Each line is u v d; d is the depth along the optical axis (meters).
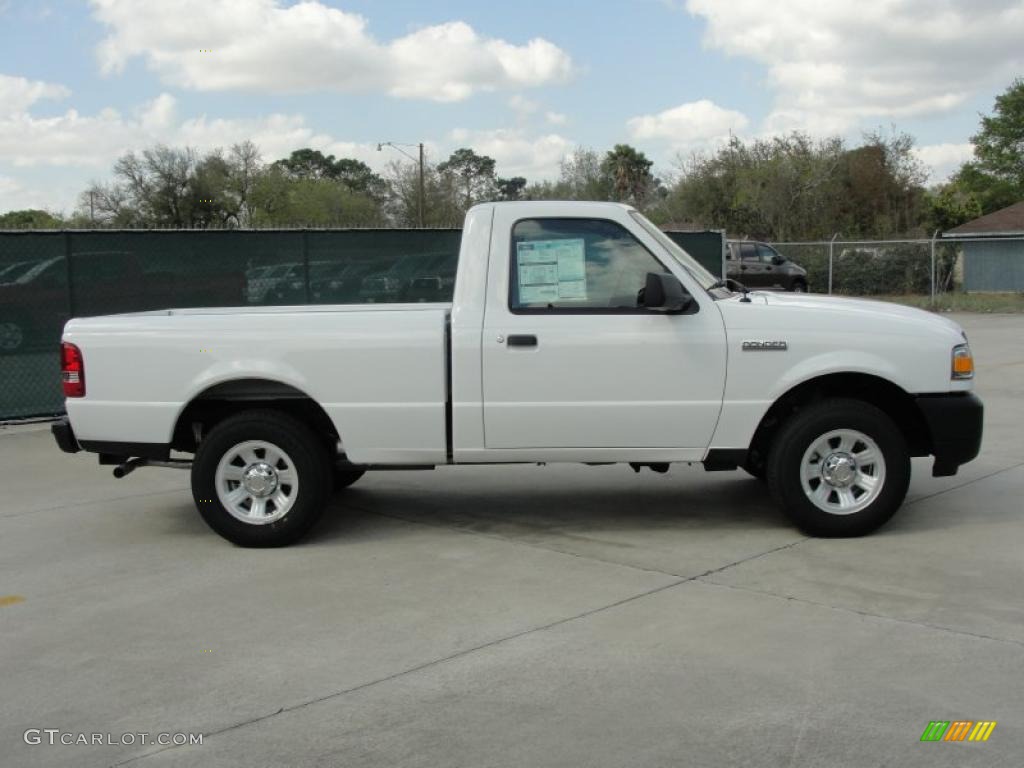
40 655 4.58
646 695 3.98
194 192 57.97
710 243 15.78
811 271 31.98
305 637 4.71
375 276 12.52
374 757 3.55
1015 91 49.22
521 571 5.66
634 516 6.87
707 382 6.04
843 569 5.54
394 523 6.84
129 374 6.21
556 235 6.11
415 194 56.19
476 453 6.18
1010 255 30.75
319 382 6.13
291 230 11.98
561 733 3.68
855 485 6.14
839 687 4.01
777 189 46.12
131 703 4.05
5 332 10.72
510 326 6.04
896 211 46.28
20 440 10.22
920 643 4.44
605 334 6.02
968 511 6.75
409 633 4.73
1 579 5.73
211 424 6.55
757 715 3.78
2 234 10.61
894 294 30.97
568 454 6.16
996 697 3.89
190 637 4.75
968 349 6.16
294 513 6.21
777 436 6.13
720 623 4.74
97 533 6.73
